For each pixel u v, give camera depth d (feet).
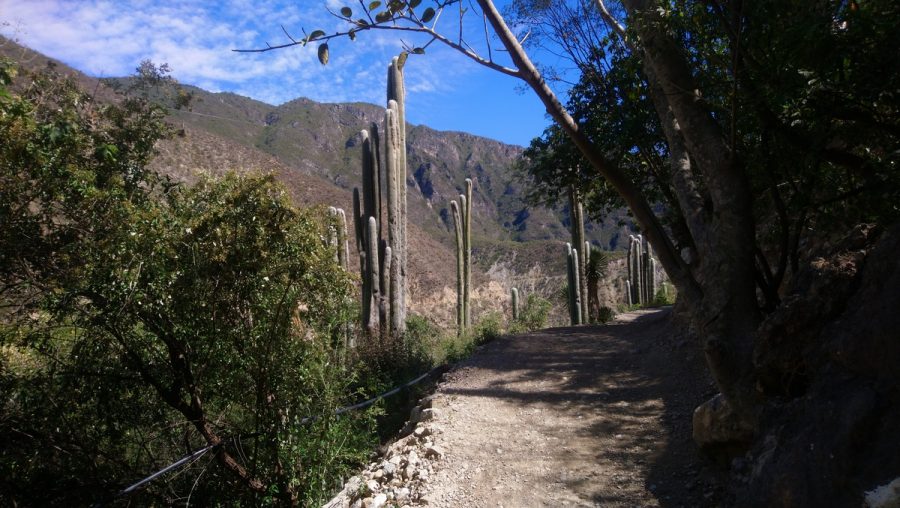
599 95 23.39
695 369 23.76
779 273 14.19
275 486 15.83
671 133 16.14
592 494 14.69
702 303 13.76
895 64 9.98
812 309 10.88
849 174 13.48
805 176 13.47
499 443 18.81
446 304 123.54
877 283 9.86
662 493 14.14
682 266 15.21
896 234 9.93
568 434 19.20
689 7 14.17
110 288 15.17
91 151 18.04
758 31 12.14
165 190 18.88
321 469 16.48
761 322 12.60
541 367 29.09
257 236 16.51
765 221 23.15
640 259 92.53
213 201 17.08
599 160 15.88
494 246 279.49
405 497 15.70
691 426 17.90
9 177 15.37
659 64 14.55
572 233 56.03
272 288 16.79
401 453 19.24
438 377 31.83
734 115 12.92
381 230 40.27
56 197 15.99
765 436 10.93
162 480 18.22
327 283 17.75
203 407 18.85
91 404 17.65
